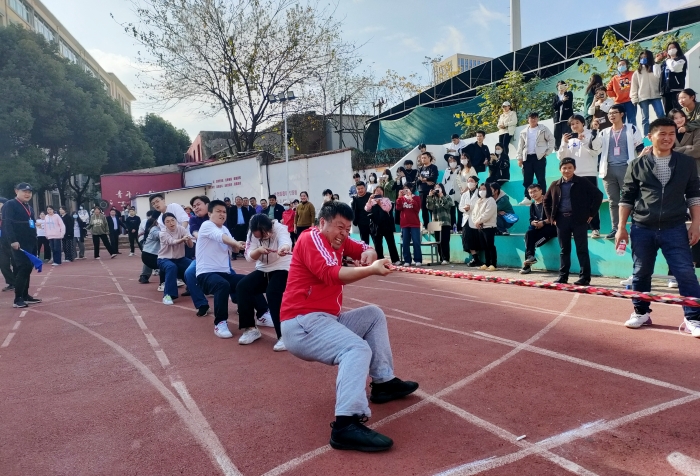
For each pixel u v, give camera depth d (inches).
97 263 688.4
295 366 194.4
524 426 134.4
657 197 201.2
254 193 877.8
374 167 703.7
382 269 126.7
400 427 138.6
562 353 190.5
